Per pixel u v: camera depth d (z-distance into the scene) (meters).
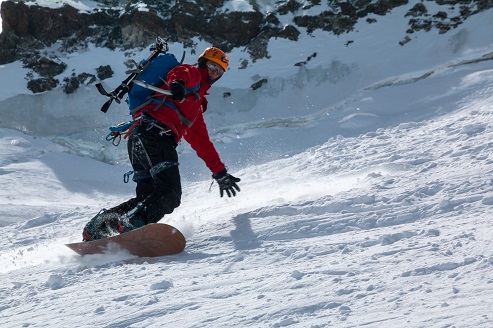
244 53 19.64
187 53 19.56
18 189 14.69
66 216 9.55
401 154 7.95
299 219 5.22
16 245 7.54
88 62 19.33
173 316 3.04
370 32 19.44
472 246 3.43
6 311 3.77
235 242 4.95
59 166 16.25
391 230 4.38
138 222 5.16
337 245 4.13
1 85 18.75
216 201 8.06
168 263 4.54
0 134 17.66
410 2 19.80
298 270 3.56
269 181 8.49
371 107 16.34
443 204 4.78
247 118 17.86
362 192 5.84
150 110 5.38
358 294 2.90
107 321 3.12
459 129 8.85
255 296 3.17
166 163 5.32
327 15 19.97
